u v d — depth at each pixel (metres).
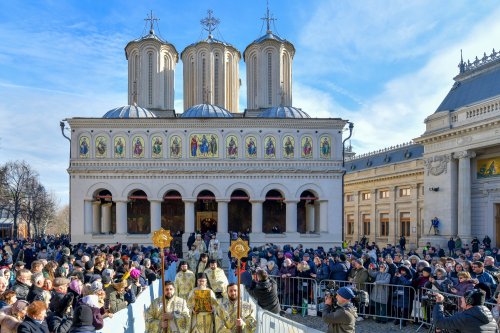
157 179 40.47
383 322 16.70
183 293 14.24
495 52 44.25
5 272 13.10
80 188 40.03
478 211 42.38
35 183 75.06
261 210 40.97
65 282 9.45
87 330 8.17
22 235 89.94
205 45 52.53
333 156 41.56
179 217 44.25
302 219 45.19
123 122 40.50
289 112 44.47
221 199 40.56
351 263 19.39
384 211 61.38
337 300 9.40
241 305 10.91
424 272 15.54
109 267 16.41
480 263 14.88
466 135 41.69
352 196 69.31
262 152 41.19
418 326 15.98
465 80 47.69
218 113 44.47
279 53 51.69
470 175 42.53
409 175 55.62
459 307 12.88
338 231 41.03
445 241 43.28
